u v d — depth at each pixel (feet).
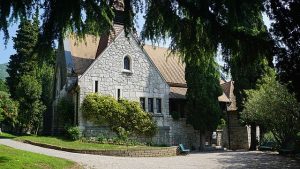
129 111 97.76
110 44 99.45
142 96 102.32
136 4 33.53
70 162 53.93
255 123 101.30
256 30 30.30
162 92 105.81
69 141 87.25
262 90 81.10
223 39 30.96
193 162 65.46
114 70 99.25
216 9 29.89
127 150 74.95
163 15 32.58
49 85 140.15
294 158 72.54
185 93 113.70
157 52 124.77
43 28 31.30
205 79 102.73
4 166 41.06
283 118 78.07
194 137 108.99
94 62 96.84
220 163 64.23
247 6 28.89
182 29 33.81
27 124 131.64
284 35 26.25
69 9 30.42
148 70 104.68
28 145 81.61
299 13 25.16
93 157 66.08
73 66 103.04
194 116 102.68
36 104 128.16
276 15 26.35
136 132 98.12
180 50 36.14
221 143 115.44
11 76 146.72
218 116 103.30
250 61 30.60
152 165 59.00
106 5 33.01
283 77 27.43
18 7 30.25
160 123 103.55
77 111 95.45
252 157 75.97
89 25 33.42
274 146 94.89
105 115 94.68
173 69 121.49
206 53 35.27
